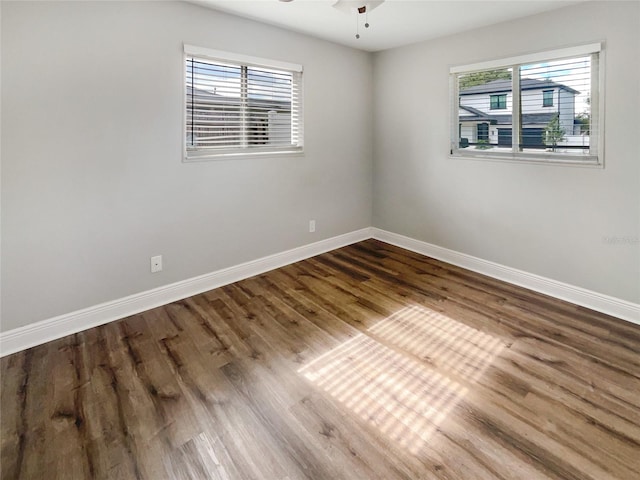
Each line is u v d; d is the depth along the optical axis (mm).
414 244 4227
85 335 2490
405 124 4090
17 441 1617
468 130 3559
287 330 2557
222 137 3168
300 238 3926
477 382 1996
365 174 4496
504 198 3326
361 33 3494
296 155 3717
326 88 3869
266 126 3467
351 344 2377
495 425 1691
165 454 1551
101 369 2129
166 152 2811
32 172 2260
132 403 1854
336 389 1953
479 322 2645
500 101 3264
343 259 3988
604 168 2680
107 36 2430
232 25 3012
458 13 2916
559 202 2957
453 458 1519
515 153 3217
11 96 2137
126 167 2629
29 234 2295
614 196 2656
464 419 1731
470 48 3389
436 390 1939
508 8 2809
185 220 3002
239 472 1465
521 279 3283
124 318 2725
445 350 2301
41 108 2240
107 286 2654
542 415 1751
